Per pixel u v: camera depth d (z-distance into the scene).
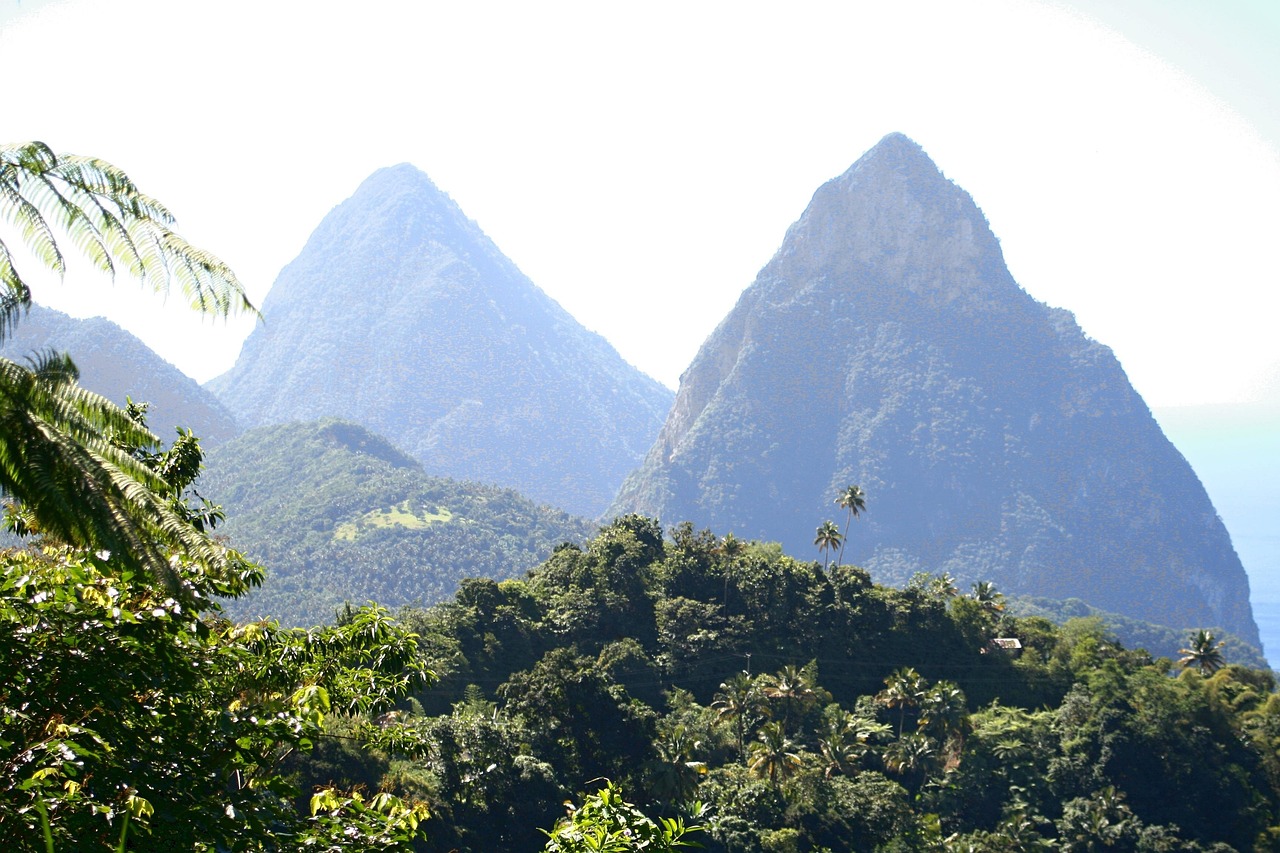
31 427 13.02
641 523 153.88
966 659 139.25
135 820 13.78
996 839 103.38
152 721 16.28
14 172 13.41
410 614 120.06
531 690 87.69
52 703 14.60
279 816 16.05
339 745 62.06
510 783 74.75
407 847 17.83
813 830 93.69
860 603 139.62
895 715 126.50
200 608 18.27
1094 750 120.81
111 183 14.20
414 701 91.69
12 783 12.91
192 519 24.36
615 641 126.94
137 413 24.64
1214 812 115.75
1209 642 152.62
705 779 94.19
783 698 114.19
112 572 16.23
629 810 19.17
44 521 13.05
